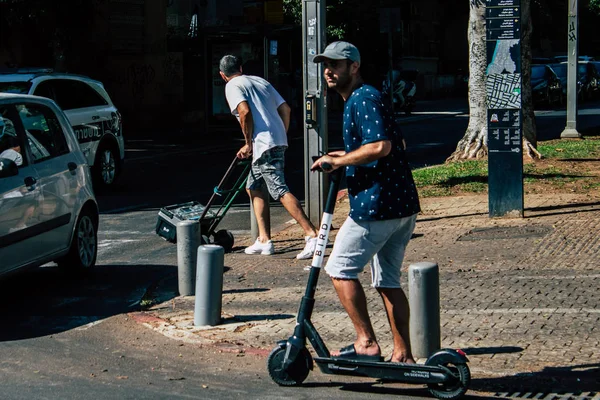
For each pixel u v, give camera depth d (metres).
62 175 8.95
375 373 5.44
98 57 29.45
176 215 10.34
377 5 40.12
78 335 7.14
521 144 11.07
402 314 5.64
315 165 5.37
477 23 17.08
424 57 56.66
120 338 7.03
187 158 22.00
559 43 65.38
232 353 6.54
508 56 10.92
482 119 17.20
